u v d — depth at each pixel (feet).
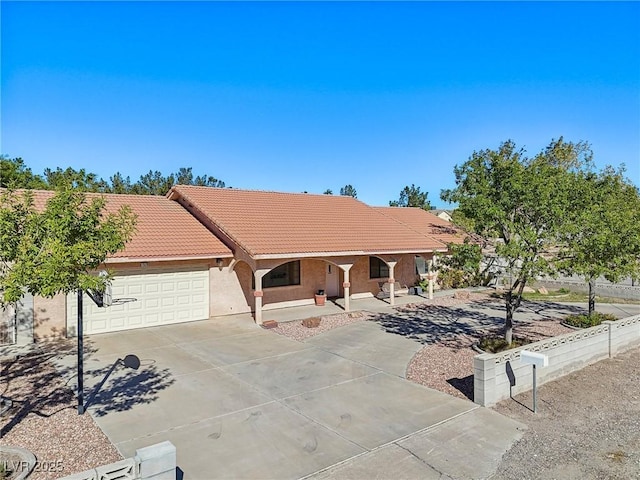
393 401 29.22
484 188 36.81
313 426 25.45
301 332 49.24
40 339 44.78
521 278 38.09
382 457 21.94
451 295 75.10
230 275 58.08
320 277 67.67
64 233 22.15
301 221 66.13
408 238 70.54
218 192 69.97
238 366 36.96
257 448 22.84
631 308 62.95
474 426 25.45
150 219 59.36
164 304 52.75
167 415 26.89
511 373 30.04
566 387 32.07
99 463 21.04
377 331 49.62
